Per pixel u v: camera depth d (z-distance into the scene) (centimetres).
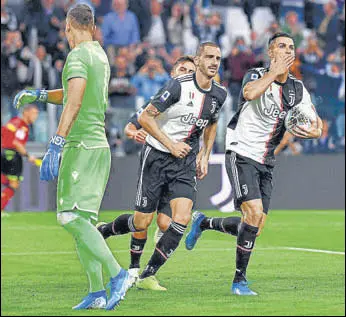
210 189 5006
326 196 5200
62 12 5350
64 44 5278
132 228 2238
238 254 2064
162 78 5366
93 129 1742
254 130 2095
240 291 2059
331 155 5209
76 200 1716
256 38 5869
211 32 5822
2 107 5041
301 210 5125
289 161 5147
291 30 5825
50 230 3884
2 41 5097
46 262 2798
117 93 5247
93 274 1762
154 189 2158
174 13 5706
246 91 2022
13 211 4906
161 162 2136
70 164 1728
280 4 6100
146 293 2077
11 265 2722
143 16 5659
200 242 3394
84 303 1775
